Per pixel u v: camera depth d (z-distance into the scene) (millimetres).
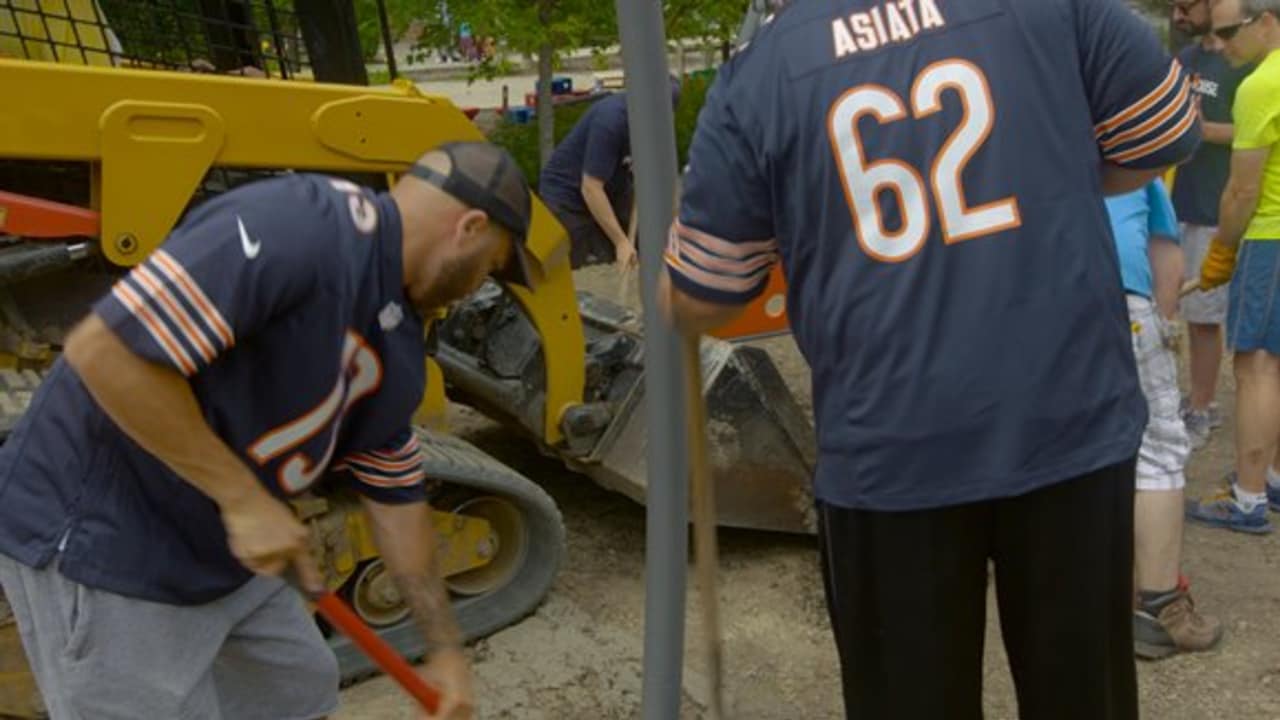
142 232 3578
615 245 6387
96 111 3459
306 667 2727
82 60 3973
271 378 2164
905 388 2152
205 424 2113
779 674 4027
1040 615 2285
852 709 2402
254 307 2047
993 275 2123
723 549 4859
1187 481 5383
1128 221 3846
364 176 4117
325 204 2137
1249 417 4805
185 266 1998
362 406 2373
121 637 2354
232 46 4211
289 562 2189
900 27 2174
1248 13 4520
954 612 2275
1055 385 2152
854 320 2174
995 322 2127
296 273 2068
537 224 4418
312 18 4316
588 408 4648
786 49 2197
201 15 4211
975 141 2129
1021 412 2141
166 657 2402
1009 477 2154
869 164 2137
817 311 2223
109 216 3527
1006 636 2377
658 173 2246
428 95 3988
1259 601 4391
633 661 4113
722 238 2234
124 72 3484
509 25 11336
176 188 3600
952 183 2123
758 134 2189
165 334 1993
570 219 6559
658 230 2264
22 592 2412
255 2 4238
